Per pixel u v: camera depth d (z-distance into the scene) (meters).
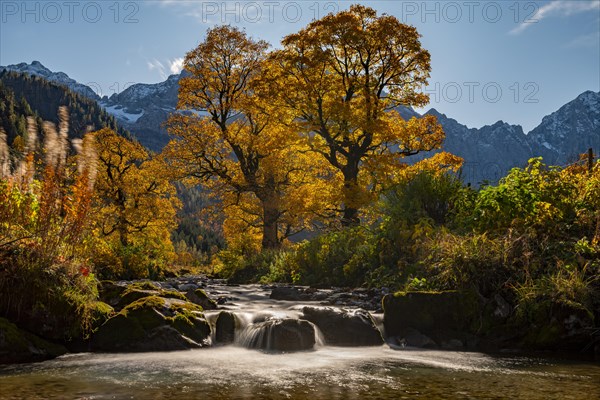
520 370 5.50
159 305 7.10
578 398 4.34
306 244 15.06
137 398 4.32
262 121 29.44
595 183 8.58
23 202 6.86
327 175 29.39
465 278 7.48
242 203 31.00
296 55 24.20
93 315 6.80
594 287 6.83
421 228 10.12
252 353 6.46
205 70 29.59
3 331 5.82
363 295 9.71
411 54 23.89
